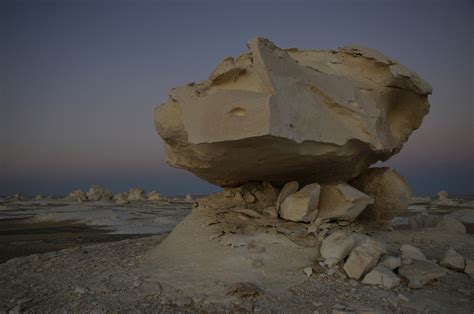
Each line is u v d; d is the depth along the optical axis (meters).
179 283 5.10
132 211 25.62
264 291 4.79
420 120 7.49
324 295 4.71
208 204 7.31
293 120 5.07
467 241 7.68
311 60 7.27
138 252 7.38
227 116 4.92
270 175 7.00
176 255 6.09
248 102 4.82
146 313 4.37
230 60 6.05
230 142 4.95
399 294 4.78
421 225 10.05
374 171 7.98
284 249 5.80
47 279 5.78
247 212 6.72
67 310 4.53
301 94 5.54
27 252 10.90
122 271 5.82
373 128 6.15
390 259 5.50
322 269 5.42
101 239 13.64
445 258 6.01
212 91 5.79
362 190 8.06
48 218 21.53
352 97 6.11
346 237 5.85
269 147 5.19
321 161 6.21
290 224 6.37
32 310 4.57
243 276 5.18
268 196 7.36
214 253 5.81
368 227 7.96
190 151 6.37
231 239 5.99
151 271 5.61
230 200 7.39
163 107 6.26
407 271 5.44
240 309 4.41
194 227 6.68
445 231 8.36
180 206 32.34
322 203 6.77
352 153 6.29
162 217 20.33
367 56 6.92
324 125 5.64
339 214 6.49
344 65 7.22
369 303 4.51
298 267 5.45
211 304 4.54
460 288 5.16
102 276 5.66
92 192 42.19
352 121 6.09
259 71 5.25
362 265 5.22
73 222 20.06
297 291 4.82
